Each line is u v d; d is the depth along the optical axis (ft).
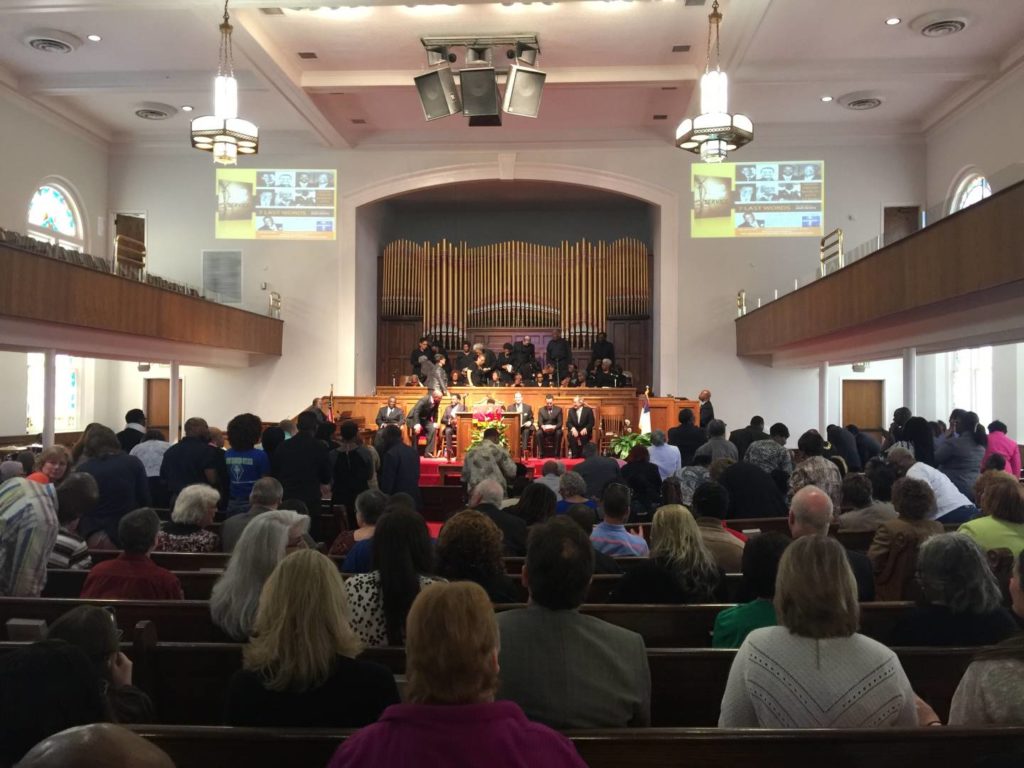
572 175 56.85
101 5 36.47
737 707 7.70
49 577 14.38
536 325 64.28
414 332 65.77
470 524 11.64
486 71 38.40
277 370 57.67
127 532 12.53
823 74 44.04
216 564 15.19
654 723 9.89
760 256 55.72
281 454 22.53
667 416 50.47
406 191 57.62
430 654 5.57
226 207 57.77
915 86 47.03
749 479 20.90
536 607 8.09
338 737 6.83
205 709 9.84
